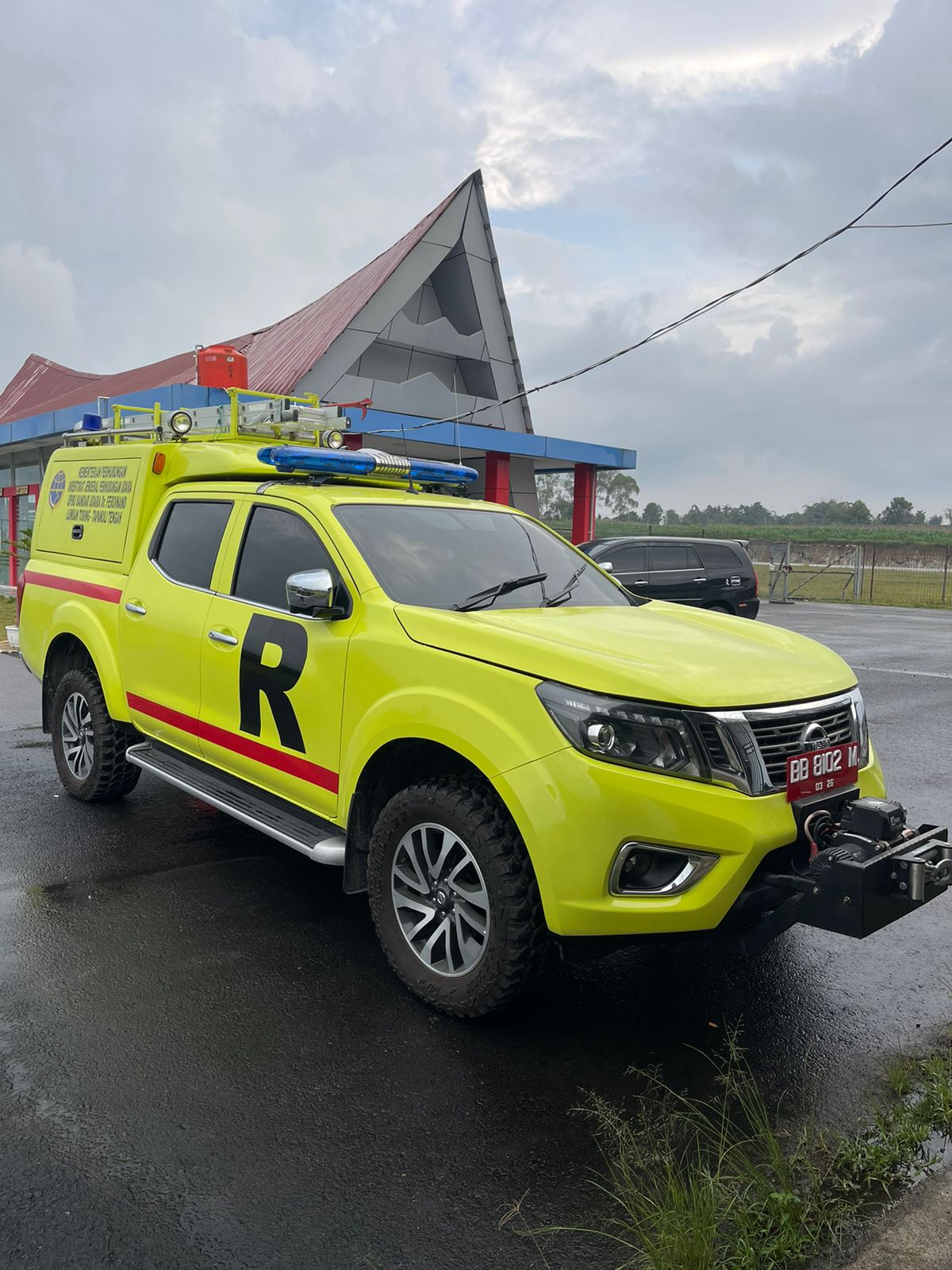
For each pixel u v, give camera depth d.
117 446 5.88
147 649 5.20
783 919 3.22
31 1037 3.38
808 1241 2.41
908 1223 2.50
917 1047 3.45
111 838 5.50
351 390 19.25
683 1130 2.94
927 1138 2.84
